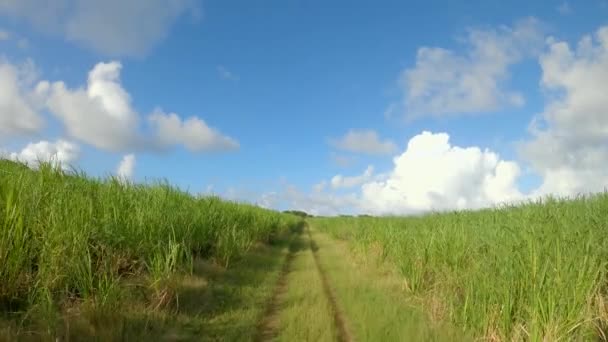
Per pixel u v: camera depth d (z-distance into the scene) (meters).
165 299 7.38
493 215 13.97
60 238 6.49
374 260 12.87
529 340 5.32
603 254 6.49
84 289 6.14
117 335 5.56
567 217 9.40
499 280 6.29
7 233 5.96
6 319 5.37
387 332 6.42
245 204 25.59
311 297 8.74
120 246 8.17
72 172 9.75
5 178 7.12
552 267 5.81
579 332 5.27
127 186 11.10
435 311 7.34
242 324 6.85
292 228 37.25
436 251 9.62
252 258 13.98
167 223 10.05
